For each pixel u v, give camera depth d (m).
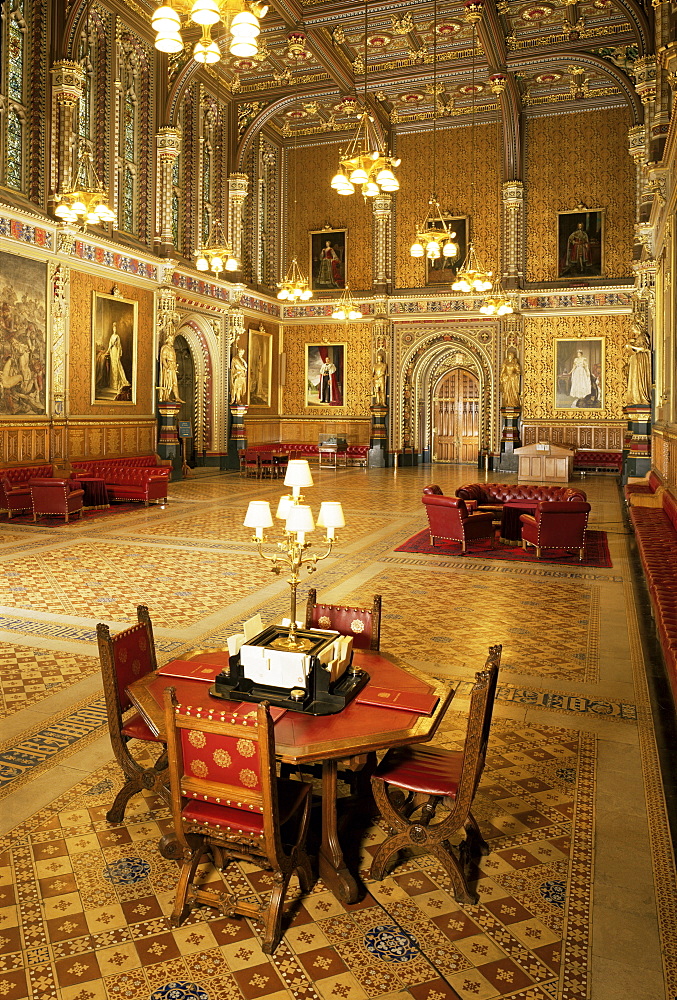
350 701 3.71
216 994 2.72
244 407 25.59
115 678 3.89
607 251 25.03
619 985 2.77
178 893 3.14
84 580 9.28
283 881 3.06
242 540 12.27
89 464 17.80
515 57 21.02
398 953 2.95
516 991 2.74
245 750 2.96
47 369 16.66
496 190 26.34
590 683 5.93
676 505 9.80
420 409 29.17
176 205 22.44
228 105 24.42
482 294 26.48
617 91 24.28
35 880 3.39
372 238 28.00
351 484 21.41
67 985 2.76
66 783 4.27
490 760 4.60
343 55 21.62
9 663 6.24
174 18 6.68
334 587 9.15
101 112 18.41
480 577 9.91
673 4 11.79
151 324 20.70
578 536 11.13
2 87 15.45
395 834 3.52
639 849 3.66
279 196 28.64
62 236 16.55
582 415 25.58
